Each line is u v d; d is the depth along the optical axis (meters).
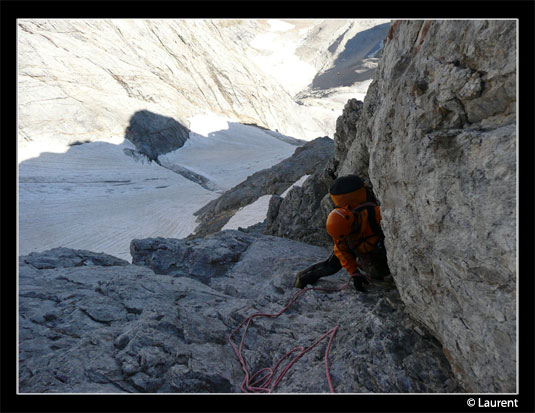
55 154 43.44
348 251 3.72
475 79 1.78
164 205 35.62
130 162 47.22
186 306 3.80
